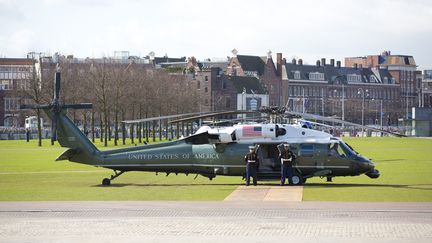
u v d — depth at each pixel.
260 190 73.25
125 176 94.75
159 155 80.56
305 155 78.75
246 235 47.03
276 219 53.38
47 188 78.19
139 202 64.06
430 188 75.12
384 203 62.16
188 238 46.34
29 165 118.62
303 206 60.44
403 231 47.94
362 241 44.75
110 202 64.25
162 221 52.97
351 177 90.56
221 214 56.19
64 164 121.00
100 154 81.56
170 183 83.75
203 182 84.62
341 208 59.00
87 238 46.75
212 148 79.75
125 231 49.00
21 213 57.59
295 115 80.00
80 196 69.50
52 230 49.62
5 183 85.38
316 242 44.56
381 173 97.12
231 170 79.56
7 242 45.69
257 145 78.88
